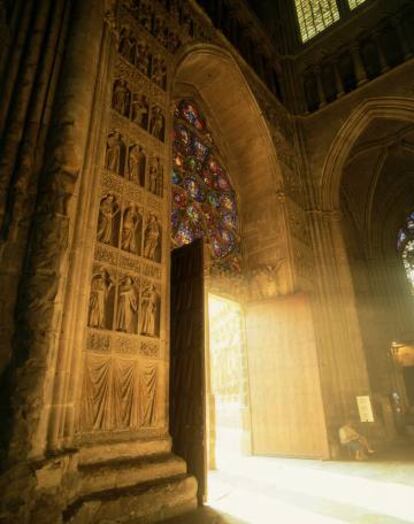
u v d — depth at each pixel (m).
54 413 5.12
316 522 5.54
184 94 14.24
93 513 4.90
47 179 5.82
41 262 5.30
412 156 21.89
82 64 6.86
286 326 12.71
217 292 12.77
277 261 13.87
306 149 17.44
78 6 7.51
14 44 6.74
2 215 5.45
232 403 13.52
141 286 7.59
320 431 11.12
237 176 15.77
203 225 13.20
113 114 8.34
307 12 21.11
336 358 13.63
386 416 15.33
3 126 6.01
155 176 8.88
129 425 6.44
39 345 4.93
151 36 10.41
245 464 10.46
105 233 7.26
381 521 5.52
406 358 23.00
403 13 16.48
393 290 23.31
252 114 15.04
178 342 8.23
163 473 6.27
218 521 5.60
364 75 16.75
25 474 4.29
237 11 17.33
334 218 16.11
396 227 24.77
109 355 6.53
